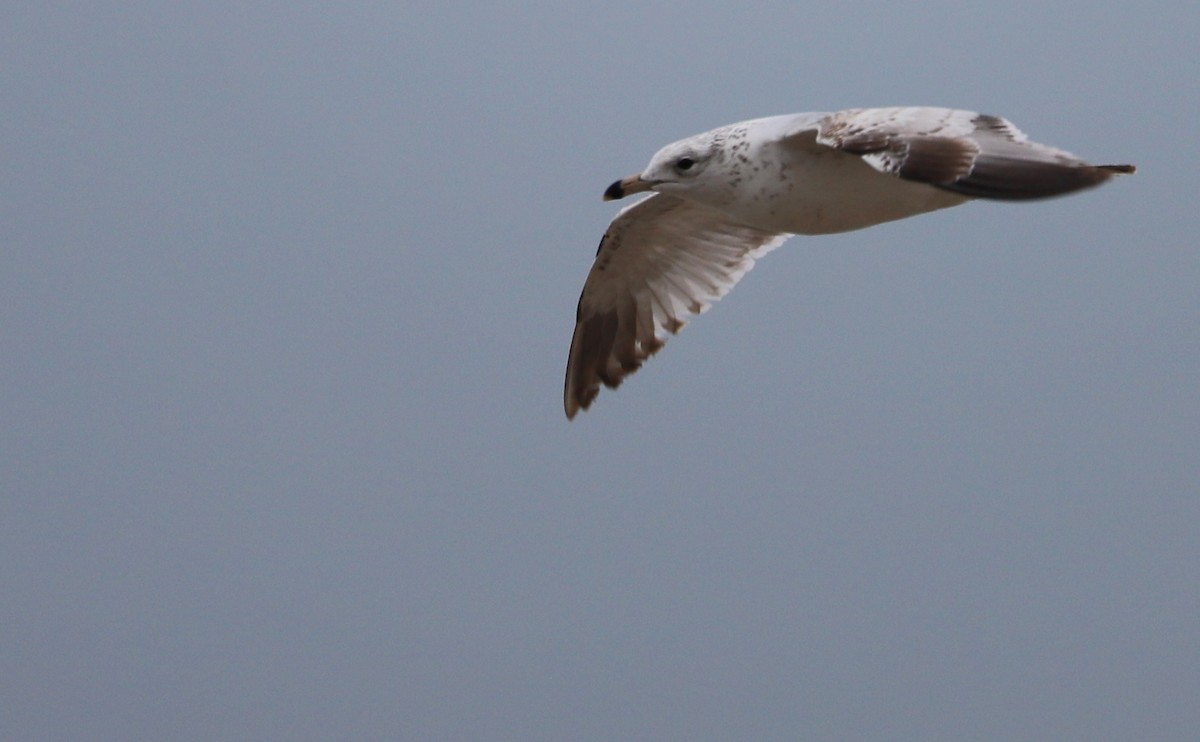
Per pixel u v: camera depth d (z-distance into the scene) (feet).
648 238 51.01
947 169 37.55
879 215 44.52
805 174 44.27
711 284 51.83
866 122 39.83
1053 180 36.52
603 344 53.16
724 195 45.50
